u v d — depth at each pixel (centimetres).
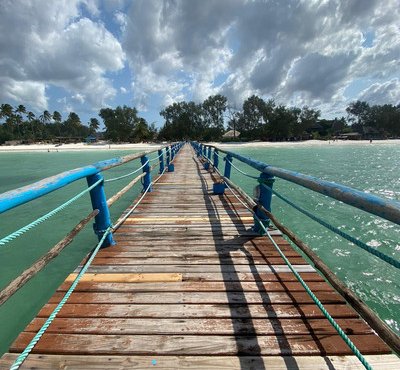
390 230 605
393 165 1872
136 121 6744
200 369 139
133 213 410
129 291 205
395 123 6819
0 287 373
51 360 145
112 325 169
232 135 6781
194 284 214
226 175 592
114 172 1489
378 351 147
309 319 175
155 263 248
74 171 191
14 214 712
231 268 238
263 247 280
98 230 273
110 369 140
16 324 300
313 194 927
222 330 165
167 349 151
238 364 142
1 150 4547
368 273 430
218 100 6053
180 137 6319
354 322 170
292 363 142
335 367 140
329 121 8219
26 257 462
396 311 345
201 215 396
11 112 7619
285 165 1902
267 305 188
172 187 615
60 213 702
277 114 5616
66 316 177
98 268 239
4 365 141
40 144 6391
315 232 587
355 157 2547
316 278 221
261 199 305
